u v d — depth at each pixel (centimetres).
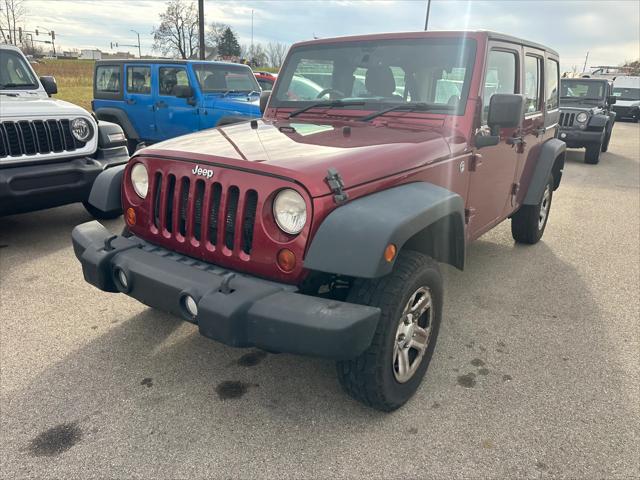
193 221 249
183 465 225
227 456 231
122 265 251
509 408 268
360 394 244
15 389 275
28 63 620
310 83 374
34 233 535
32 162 475
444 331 349
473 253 514
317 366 303
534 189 470
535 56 426
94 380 285
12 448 233
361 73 352
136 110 950
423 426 253
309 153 243
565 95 1264
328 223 213
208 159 241
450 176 295
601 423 257
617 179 962
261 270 229
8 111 463
